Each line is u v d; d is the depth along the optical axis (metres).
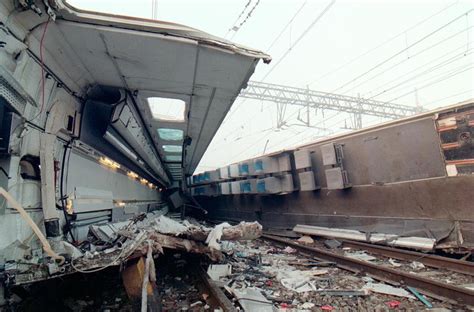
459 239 5.77
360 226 8.21
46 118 3.79
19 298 2.91
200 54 4.00
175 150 12.95
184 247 4.17
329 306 3.67
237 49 3.90
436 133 6.42
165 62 4.25
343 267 5.59
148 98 6.33
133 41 3.59
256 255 6.82
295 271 5.38
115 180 7.98
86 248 4.21
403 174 7.14
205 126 8.70
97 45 3.67
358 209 8.38
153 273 3.05
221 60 4.20
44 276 2.73
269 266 5.88
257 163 12.62
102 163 6.65
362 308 3.57
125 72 4.61
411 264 5.72
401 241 6.68
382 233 7.39
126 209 9.06
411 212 6.90
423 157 6.70
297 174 10.92
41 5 2.68
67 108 4.43
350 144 8.73
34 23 2.89
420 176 6.74
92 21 3.18
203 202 24.17
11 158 2.88
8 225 2.85
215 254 4.66
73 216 4.67
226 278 4.87
